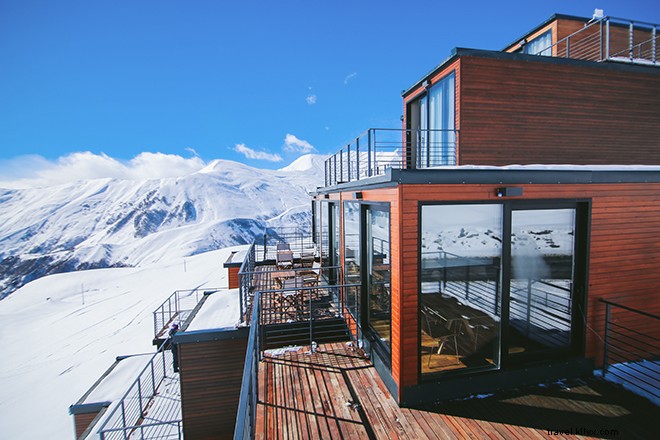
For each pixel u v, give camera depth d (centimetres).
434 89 802
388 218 475
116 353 2014
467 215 443
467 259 448
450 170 428
